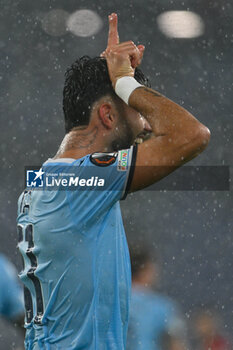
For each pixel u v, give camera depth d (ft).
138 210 118.01
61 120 146.51
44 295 25.00
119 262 24.95
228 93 156.66
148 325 39.68
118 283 24.73
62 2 157.07
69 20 157.79
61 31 157.17
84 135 25.88
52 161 25.80
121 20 161.38
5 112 146.00
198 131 24.08
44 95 149.38
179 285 101.19
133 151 24.47
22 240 25.98
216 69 159.02
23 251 25.72
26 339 25.86
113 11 159.22
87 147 25.71
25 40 155.12
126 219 114.42
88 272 24.44
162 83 160.04
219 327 73.51
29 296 25.84
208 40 159.63
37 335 25.05
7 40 154.92
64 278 24.58
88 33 158.71
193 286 100.32
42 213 25.23
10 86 150.92
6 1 153.17
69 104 26.17
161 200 120.88
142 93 25.07
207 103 157.58
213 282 103.86
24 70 153.38
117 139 26.00
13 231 118.21
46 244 24.90
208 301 96.17
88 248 24.56
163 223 119.24
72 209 24.66
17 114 146.61
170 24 160.04
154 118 24.62
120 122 26.02
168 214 121.29
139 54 26.68
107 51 26.81
